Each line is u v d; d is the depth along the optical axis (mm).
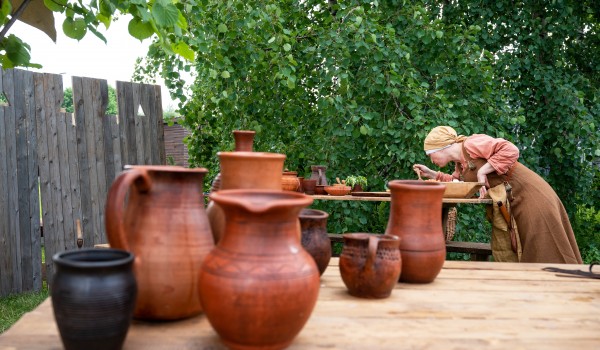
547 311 1474
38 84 4762
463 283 1804
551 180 7320
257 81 5930
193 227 1240
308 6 6496
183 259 1202
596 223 7977
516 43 7168
